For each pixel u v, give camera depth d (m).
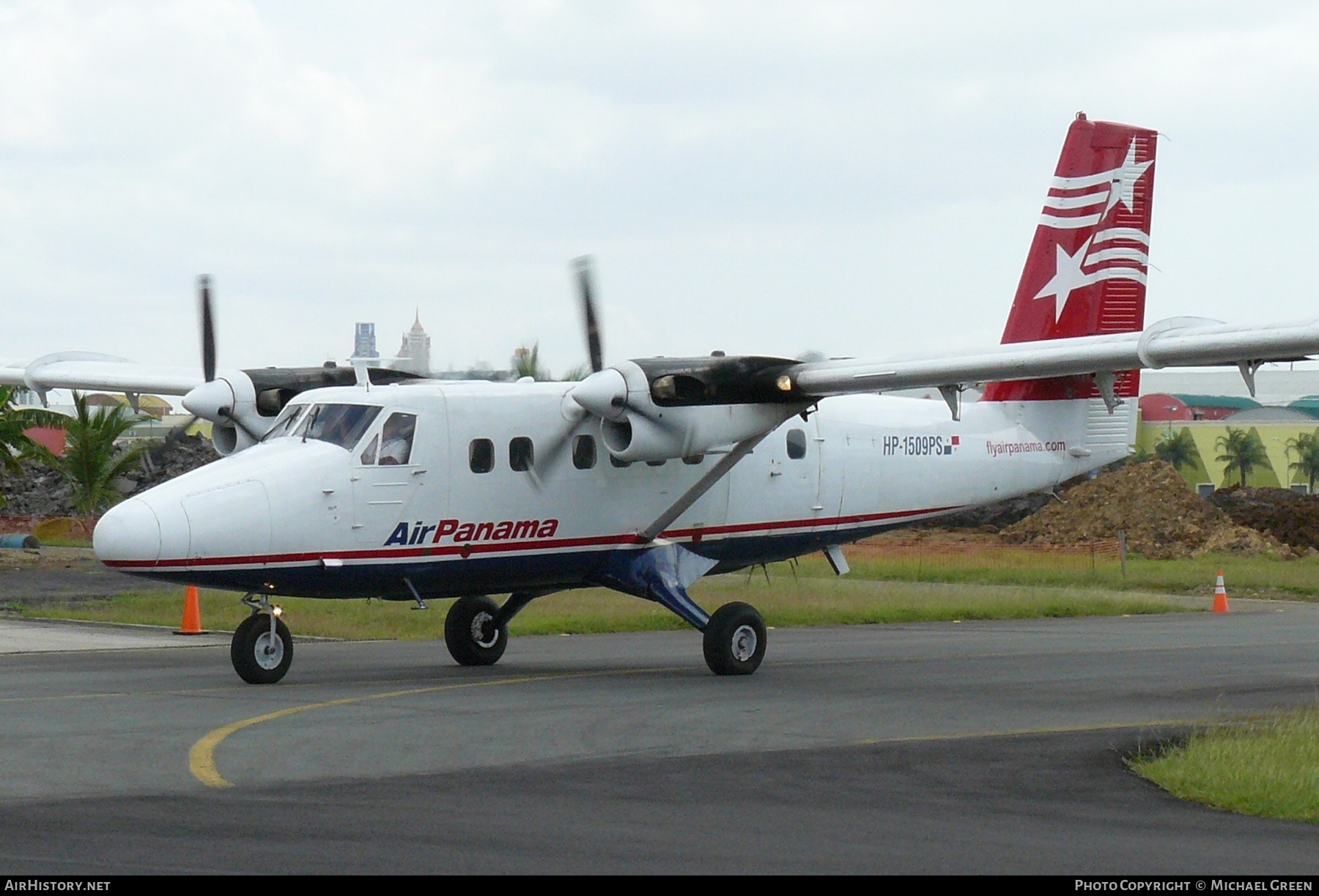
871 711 37.56
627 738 32.69
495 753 30.42
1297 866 21.05
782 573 96.81
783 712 37.22
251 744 31.25
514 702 38.78
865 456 52.28
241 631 42.38
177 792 25.81
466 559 44.78
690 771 28.53
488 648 49.28
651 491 48.00
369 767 28.61
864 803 25.53
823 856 21.20
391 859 20.69
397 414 43.69
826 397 51.72
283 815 23.81
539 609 70.69
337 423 43.50
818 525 51.50
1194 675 46.72
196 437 139.25
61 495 139.88
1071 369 43.06
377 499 42.94
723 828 23.16
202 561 40.22
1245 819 24.59
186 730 33.00
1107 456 58.16
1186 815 24.86
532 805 24.89
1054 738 33.22
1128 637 61.09
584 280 46.19
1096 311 57.66
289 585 42.06
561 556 46.62
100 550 39.50
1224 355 40.19
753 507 49.97
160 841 21.69
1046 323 56.72
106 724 34.00
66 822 23.08
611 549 47.53
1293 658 52.19
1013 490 55.84
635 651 54.50
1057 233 56.72
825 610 71.31
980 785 27.53
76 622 63.88
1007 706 38.94
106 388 59.75
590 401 44.16
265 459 42.44
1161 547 125.69
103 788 26.20
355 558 42.72
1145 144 58.28
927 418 54.00
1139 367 42.44
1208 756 29.38
